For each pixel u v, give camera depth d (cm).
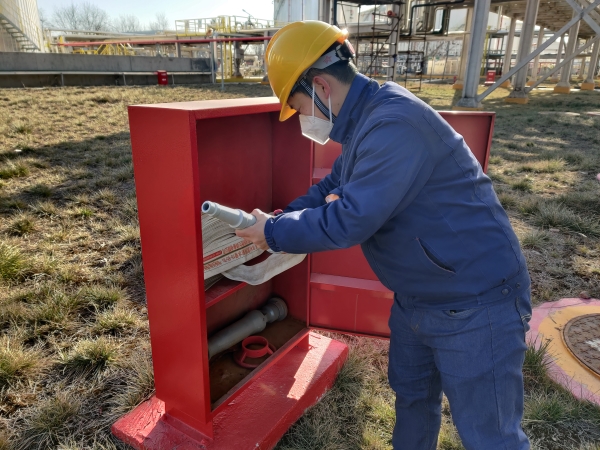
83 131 895
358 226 123
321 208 131
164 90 1800
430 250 135
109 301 309
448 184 132
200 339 169
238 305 239
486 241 136
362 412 226
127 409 218
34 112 1071
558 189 581
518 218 481
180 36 3356
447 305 141
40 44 2853
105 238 408
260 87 2147
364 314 250
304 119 150
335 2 1492
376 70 2292
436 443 184
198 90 1856
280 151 226
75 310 297
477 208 135
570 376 248
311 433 210
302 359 246
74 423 211
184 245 161
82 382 236
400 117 123
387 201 122
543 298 327
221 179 199
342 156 165
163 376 192
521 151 807
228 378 209
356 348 274
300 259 228
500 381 137
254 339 235
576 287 342
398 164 121
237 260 189
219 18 3088
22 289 315
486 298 137
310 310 256
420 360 170
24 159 642
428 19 1911
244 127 206
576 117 1237
